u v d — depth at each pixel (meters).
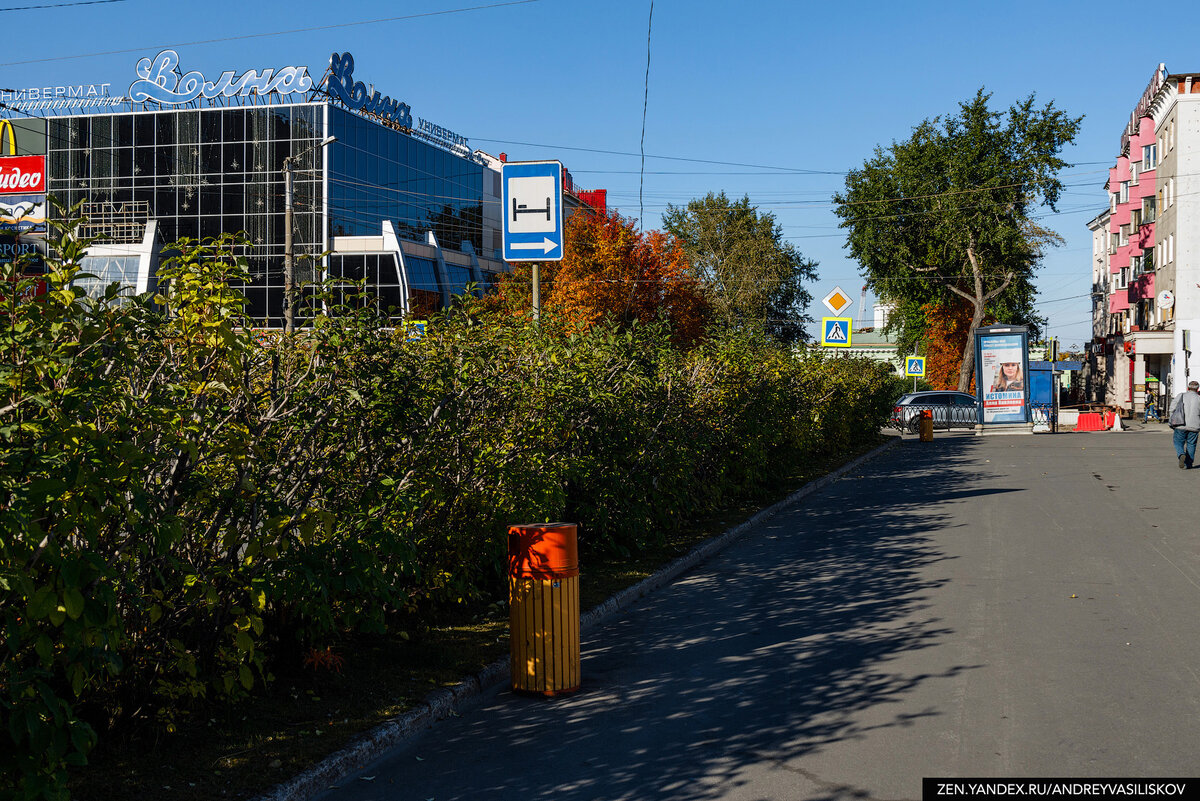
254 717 5.52
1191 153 44.97
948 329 66.38
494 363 8.07
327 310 6.30
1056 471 20.70
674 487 12.57
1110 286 69.62
